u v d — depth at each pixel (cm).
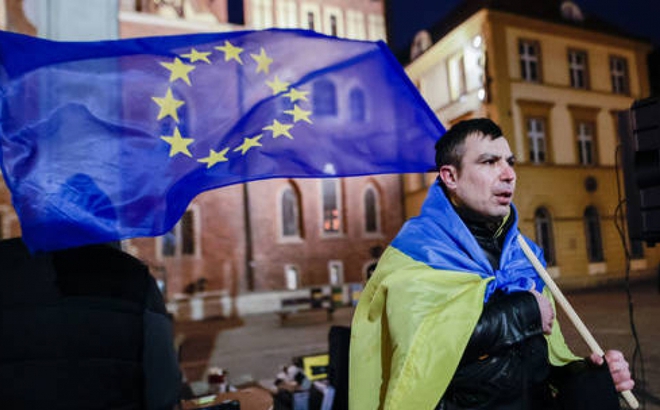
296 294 1855
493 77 1750
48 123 139
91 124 145
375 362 136
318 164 187
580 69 1980
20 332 111
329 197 2014
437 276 131
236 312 1756
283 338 1085
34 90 140
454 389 132
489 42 1758
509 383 131
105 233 134
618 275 1767
